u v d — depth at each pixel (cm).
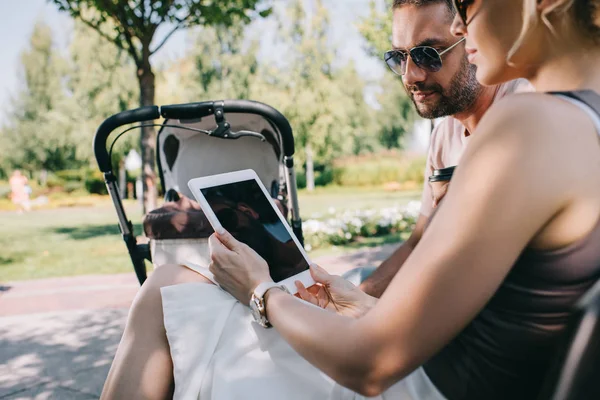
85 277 686
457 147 207
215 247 120
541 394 79
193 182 138
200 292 120
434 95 189
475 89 186
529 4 82
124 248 955
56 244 1045
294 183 265
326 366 93
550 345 84
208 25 862
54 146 3459
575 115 79
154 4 842
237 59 3022
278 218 147
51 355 369
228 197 140
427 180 215
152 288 124
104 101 2989
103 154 230
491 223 78
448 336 82
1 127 3541
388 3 1514
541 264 81
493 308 88
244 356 112
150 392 115
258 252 138
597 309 72
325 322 95
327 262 704
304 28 3058
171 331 114
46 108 3478
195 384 110
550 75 87
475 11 90
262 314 110
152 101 898
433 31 181
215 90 3011
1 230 1340
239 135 249
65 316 475
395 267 183
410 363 85
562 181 76
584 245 79
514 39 87
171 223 213
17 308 516
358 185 3806
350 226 908
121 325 444
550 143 76
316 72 3045
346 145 3291
